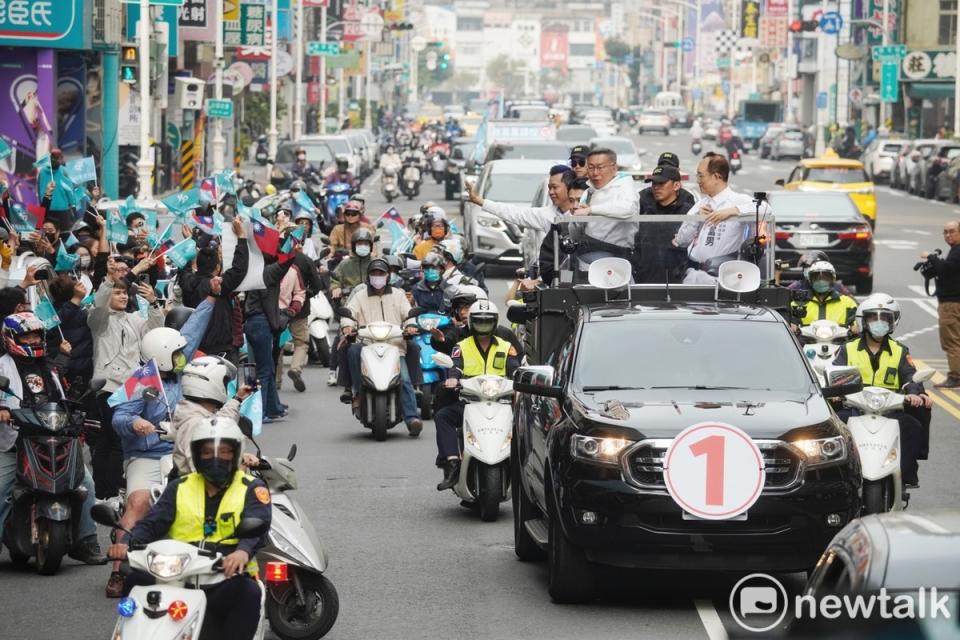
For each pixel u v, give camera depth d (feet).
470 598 92.43
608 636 83.35
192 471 79.87
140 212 182.80
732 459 83.30
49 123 306.76
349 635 84.12
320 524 113.70
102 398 111.24
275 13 507.71
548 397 95.09
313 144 472.44
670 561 84.74
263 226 138.21
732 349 94.68
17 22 298.56
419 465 137.08
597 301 105.19
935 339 223.51
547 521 97.60
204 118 474.08
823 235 257.75
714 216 110.11
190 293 148.77
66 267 147.33
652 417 86.74
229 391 92.84
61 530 98.32
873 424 104.83
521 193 291.99
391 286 154.71
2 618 88.69
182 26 433.07
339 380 155.74
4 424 99.66
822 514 84.74
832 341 128.36
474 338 117.60
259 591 69.77
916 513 58.59
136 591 65.51
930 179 547.08
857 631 53.62
